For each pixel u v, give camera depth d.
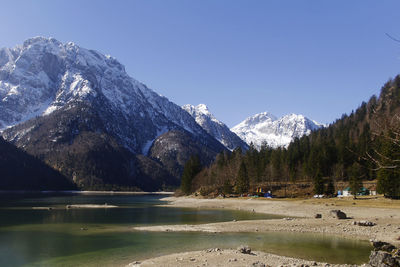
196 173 185.62
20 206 100.25
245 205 106.25
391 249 32.94
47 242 40.84
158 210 92.56
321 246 38.28
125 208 99.75
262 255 32.53
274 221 59.53
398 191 91.56
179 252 34.91
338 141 168.25
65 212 81.94
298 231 49.47
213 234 46.84
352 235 45.88
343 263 30.53
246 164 161.12
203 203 119.38
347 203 89.38
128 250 36.03
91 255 33.72
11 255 33.91
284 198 122.56
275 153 173.75
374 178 129.50
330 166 149.62
